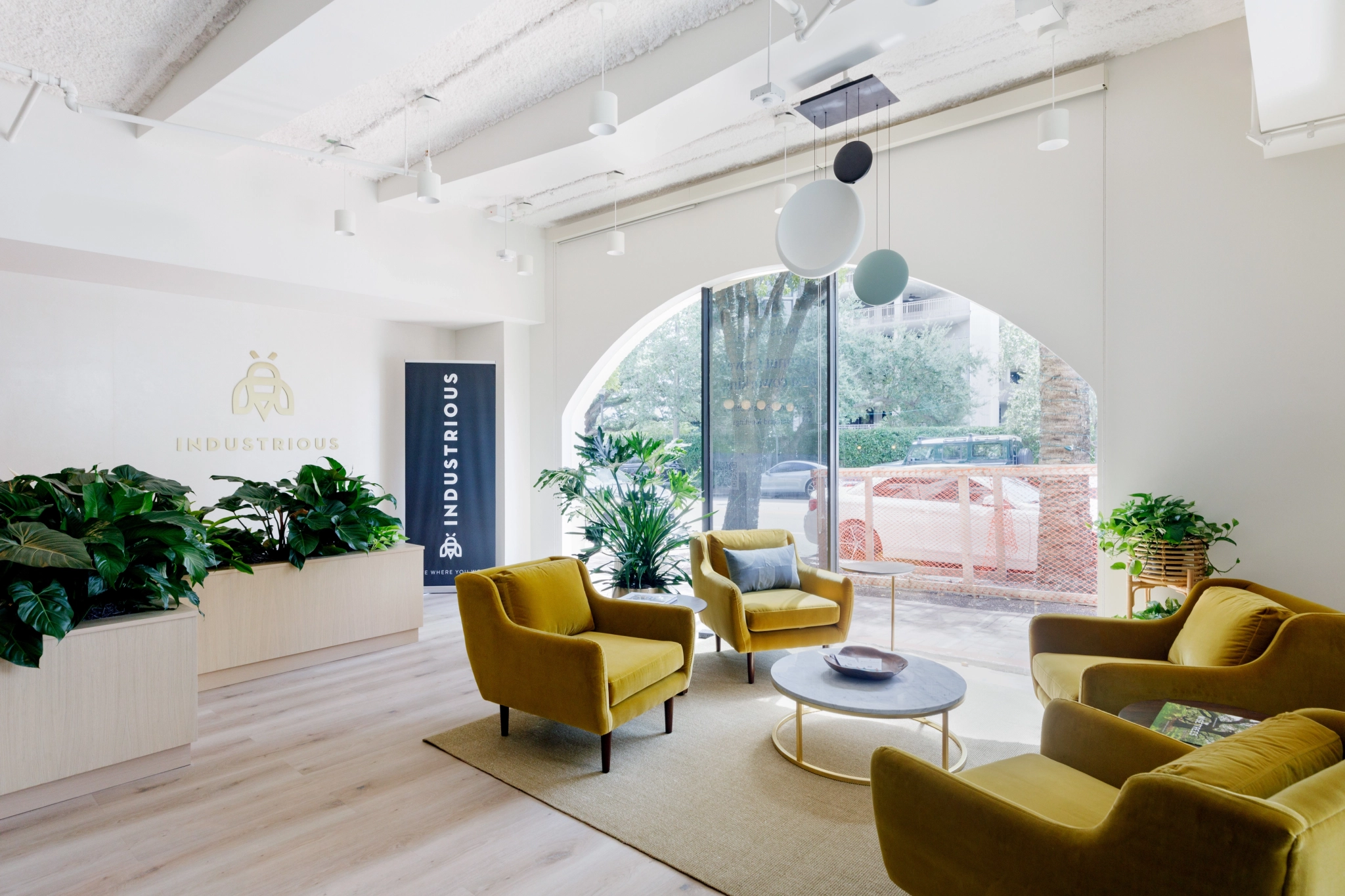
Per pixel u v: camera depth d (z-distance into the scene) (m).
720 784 2.86
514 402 6.84
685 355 6.56
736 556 4.54
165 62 3.67
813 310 5.68
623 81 3.83
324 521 4.34
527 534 6.96
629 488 5.96
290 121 4.10
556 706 3.01
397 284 5.68
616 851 2.41
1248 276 3.54
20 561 2.44
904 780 1.75
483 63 3.78
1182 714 2.30
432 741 3.27
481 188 5.05
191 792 2.80
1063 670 2.91
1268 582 3.50
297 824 2.57
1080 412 5.92
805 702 2.73
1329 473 3.35
